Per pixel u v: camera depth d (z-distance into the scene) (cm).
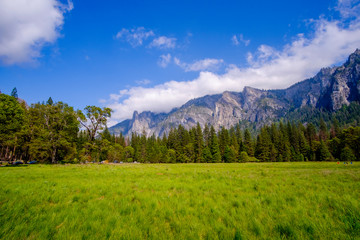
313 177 1243
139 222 449
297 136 9731
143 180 1102
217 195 722
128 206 561
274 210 545
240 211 527
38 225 403
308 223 427
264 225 432
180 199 655
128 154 10375
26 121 3847
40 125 3838
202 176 1320
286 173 1577
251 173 1627
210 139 10200
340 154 7850
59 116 3775
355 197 661
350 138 7994
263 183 998
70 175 1320
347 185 896
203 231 409
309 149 9169
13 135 3594
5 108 3559
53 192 727
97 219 452
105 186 873
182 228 416
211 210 539
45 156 3838
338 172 1530
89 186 866
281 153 9206
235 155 8994
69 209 526
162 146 9956
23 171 1622
